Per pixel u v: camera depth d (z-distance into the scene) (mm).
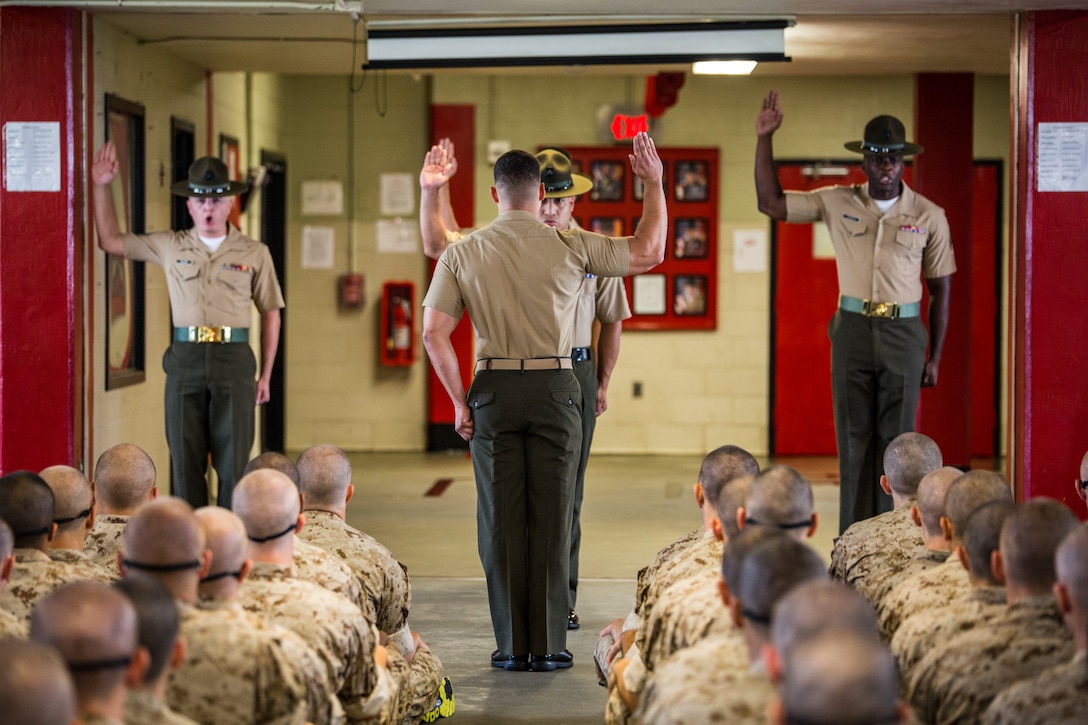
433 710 7555
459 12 10484
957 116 14898
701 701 4078
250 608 5543
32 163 10648
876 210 10586
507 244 8477
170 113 13805
